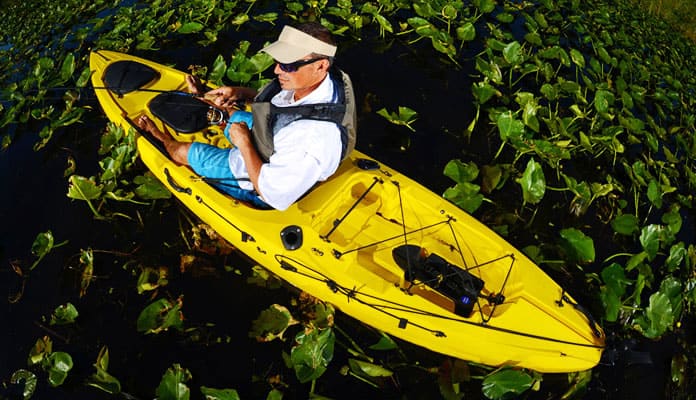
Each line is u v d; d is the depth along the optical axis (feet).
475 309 9.53
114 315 10.45
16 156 13.61
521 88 16.47
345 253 9.72
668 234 12.01
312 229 9.89
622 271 10.62
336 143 8.45
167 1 18.92
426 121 14.96
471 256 10.22
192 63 16.43
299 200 10.15
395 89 15.90
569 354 9.18
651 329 10.04
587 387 9.83
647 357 9.91
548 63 16.48
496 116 14.61
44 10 20.54
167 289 10.73
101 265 11.19
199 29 16.78
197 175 10.92
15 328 10.30
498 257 10.21
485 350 9.34
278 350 9.95
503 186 13.28
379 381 9.68
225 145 11.72
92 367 9.77
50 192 12.67
